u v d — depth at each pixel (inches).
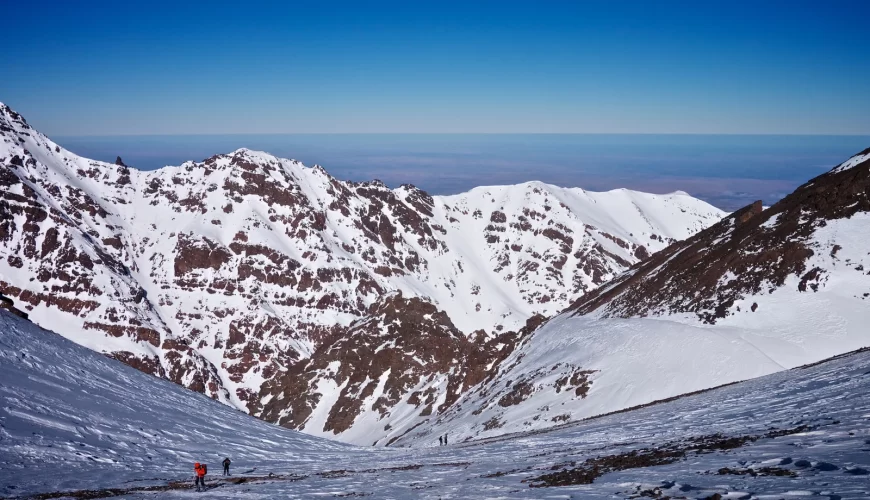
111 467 1481.3
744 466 765.9
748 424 1277.1
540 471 1066.1
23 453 1429.6
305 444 2534.5
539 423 3061.0
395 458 1953.7
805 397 1460.4
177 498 1077.1
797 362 2647.6
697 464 839.1
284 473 1531.7
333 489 1127.0
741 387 2116.1
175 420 2236.7
